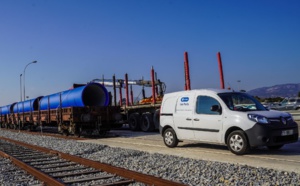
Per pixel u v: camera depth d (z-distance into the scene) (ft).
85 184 23.06
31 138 69.26
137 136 61.82
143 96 89.15
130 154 36.11
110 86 90.02
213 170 25.29
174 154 35.32
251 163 28.14
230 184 21.33
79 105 66.13
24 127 110.42
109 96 70.13
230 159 30.53
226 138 33.73
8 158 36.81
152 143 47.52
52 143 55.01
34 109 93.25
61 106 71.56
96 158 35.70
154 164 29.58
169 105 40.50
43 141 59.72
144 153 36.45
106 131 70.59
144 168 28.22
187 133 37.76
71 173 27.04
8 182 24.53
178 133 39.09
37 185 23.21
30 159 36.94
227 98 34.76
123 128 94.22
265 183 20.76
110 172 26.61
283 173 23.22
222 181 22.18
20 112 105.60
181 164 28.68
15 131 108.27
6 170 29.81
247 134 31.50
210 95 35.50
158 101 74.08
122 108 82.12
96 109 65.57
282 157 30.83
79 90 66.28
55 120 73.77
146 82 87.92
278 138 31.58
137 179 23.12
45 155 39.96
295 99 135.33
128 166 29.53
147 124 73.20
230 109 33.50
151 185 21.63
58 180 24.36
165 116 40.86
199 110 36.42
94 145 47.11
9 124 125.90
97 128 65.82
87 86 65.57
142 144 47.21
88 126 66.49
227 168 25.48
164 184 20.53
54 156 38.55
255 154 32.94
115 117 67.46
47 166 31.40
